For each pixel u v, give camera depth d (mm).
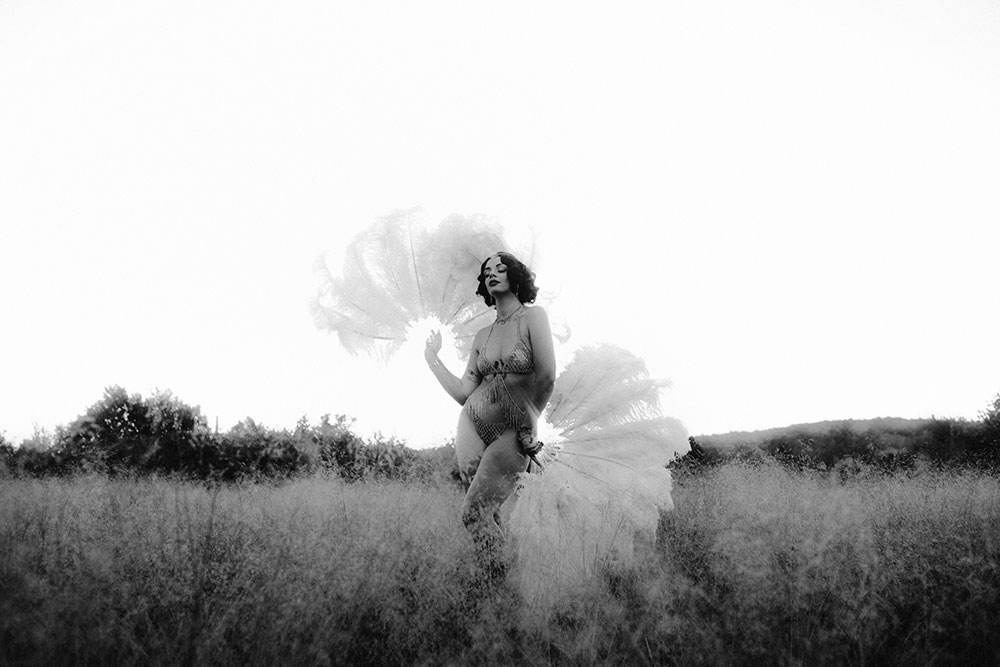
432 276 4879
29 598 2691
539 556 3555
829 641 2719
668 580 3150
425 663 2574
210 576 2766
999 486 5340
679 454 4559
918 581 3148
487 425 4105
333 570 2803
